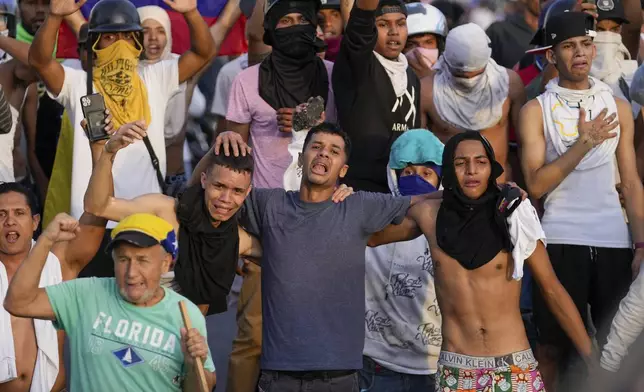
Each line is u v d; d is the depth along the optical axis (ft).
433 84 52.01
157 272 35.27
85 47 50.21
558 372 47.60
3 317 42.32
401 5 49.80
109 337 35.22
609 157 47.70
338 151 40.52
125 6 48.80
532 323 49.14
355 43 47.37
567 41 47.96
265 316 40.63
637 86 48.91
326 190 40.81
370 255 44.86
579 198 47.67
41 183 57.62
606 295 47.50
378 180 48.83
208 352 35.27
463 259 40.40
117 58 48.65
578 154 46.39
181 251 39.93
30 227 43.55
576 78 48.11
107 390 35.09
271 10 49.11
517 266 39.78
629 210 48.03
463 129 51.52
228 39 59.77
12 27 55.72
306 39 48.88
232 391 48.26
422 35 56.03
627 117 48.34
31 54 47.93
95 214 39.52
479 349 40.70
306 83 49.52
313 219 40.45
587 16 48.14
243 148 39.47
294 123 48.16
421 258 44.37
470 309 40.65
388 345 44.62
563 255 47.37
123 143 38.78
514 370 40.40
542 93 51.93
